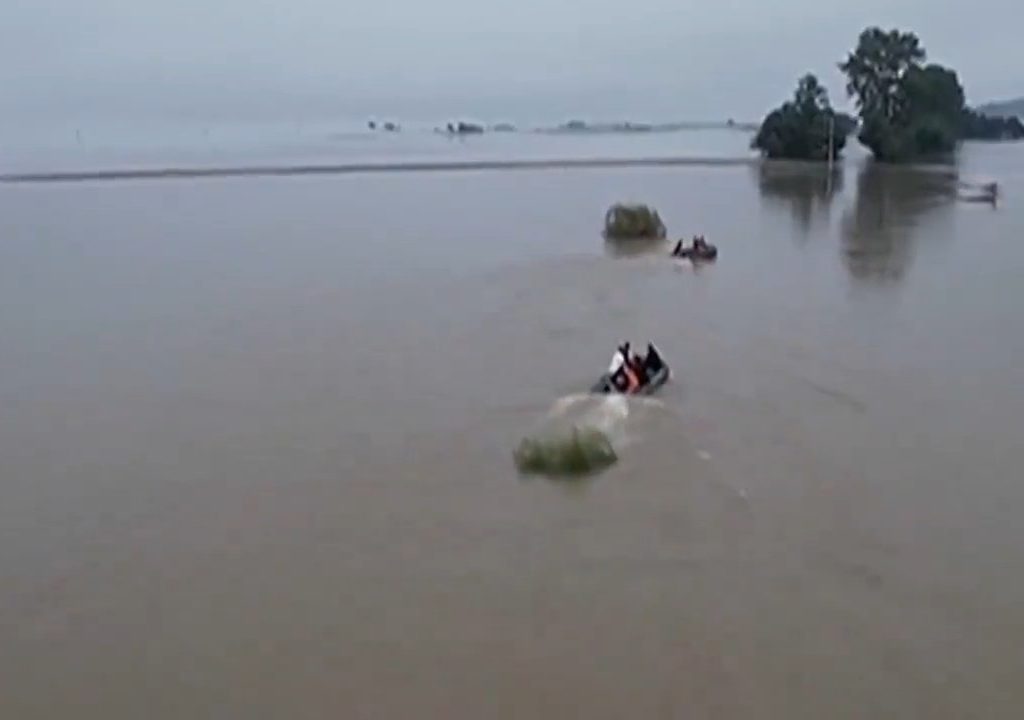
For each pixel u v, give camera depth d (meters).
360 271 46.78
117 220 67.81
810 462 22.73
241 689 15.39
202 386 29.45
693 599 17.36
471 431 25.22
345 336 34.69
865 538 19.27
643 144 194.50
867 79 116.94
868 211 68.19
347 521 20.58
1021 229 57.97
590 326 35.53
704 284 42.84
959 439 23.97
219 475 22.98
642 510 20.66
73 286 44.59
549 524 20.20
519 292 41.47
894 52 115.31
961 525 19.72
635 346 32.59
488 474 22.66
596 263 47.88
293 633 16.78
